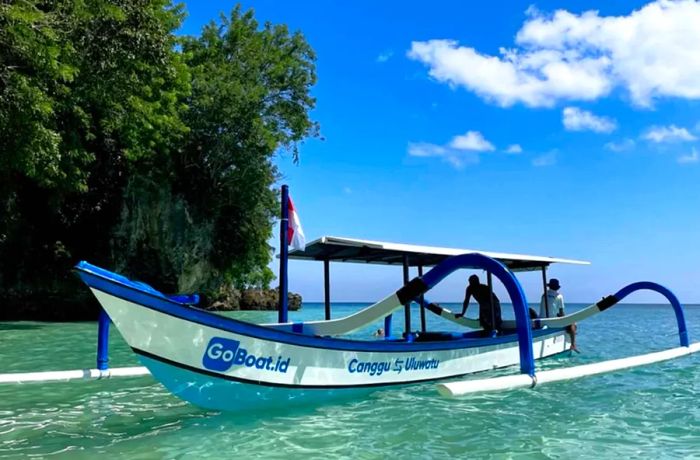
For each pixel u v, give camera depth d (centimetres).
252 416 616
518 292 670
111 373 795
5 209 2330
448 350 842
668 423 618
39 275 2612
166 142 2545
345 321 733
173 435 546
